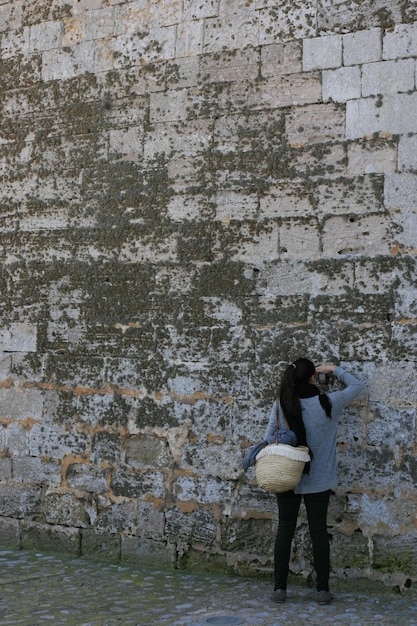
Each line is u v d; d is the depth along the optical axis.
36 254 7.25
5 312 7.36
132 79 6.91
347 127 6.06
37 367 7.17
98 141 7.02
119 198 6.89
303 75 6.23
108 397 6.82
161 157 6.73
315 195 6.13
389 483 5.75
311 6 6.24
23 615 5.23
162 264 6.66
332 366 5.84
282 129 6.27
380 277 5.87
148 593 5.75
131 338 6.75
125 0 7.00
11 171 7.43
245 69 6.45
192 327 6.50
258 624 5.04
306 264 6.12
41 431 7.11
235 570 6.21
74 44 7.20
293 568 5.98
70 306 7.05
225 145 6.47
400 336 5.78
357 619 5.14
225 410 6.33
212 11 6.61
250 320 6.28
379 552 5.74
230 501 6.26
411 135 5.86
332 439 5.59
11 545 7.18
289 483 5.36
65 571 6.38
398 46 5.93
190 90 6.65
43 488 7.07
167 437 6.54
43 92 7.31
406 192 5.84
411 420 5.71
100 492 6.80
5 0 7.57
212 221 6.48
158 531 6.52
